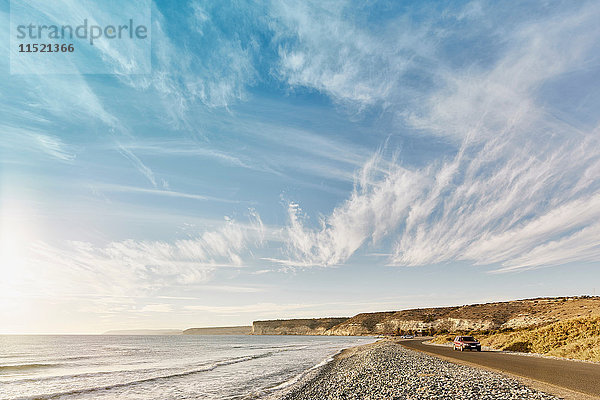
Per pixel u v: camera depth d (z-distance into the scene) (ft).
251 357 205.36
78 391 88.02
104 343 532.73
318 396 59.98
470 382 58.44
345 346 326.24
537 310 394.93
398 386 60.18
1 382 113.09
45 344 498.28
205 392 80.53
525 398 45.16
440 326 542.57
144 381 103.65
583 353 97.40
